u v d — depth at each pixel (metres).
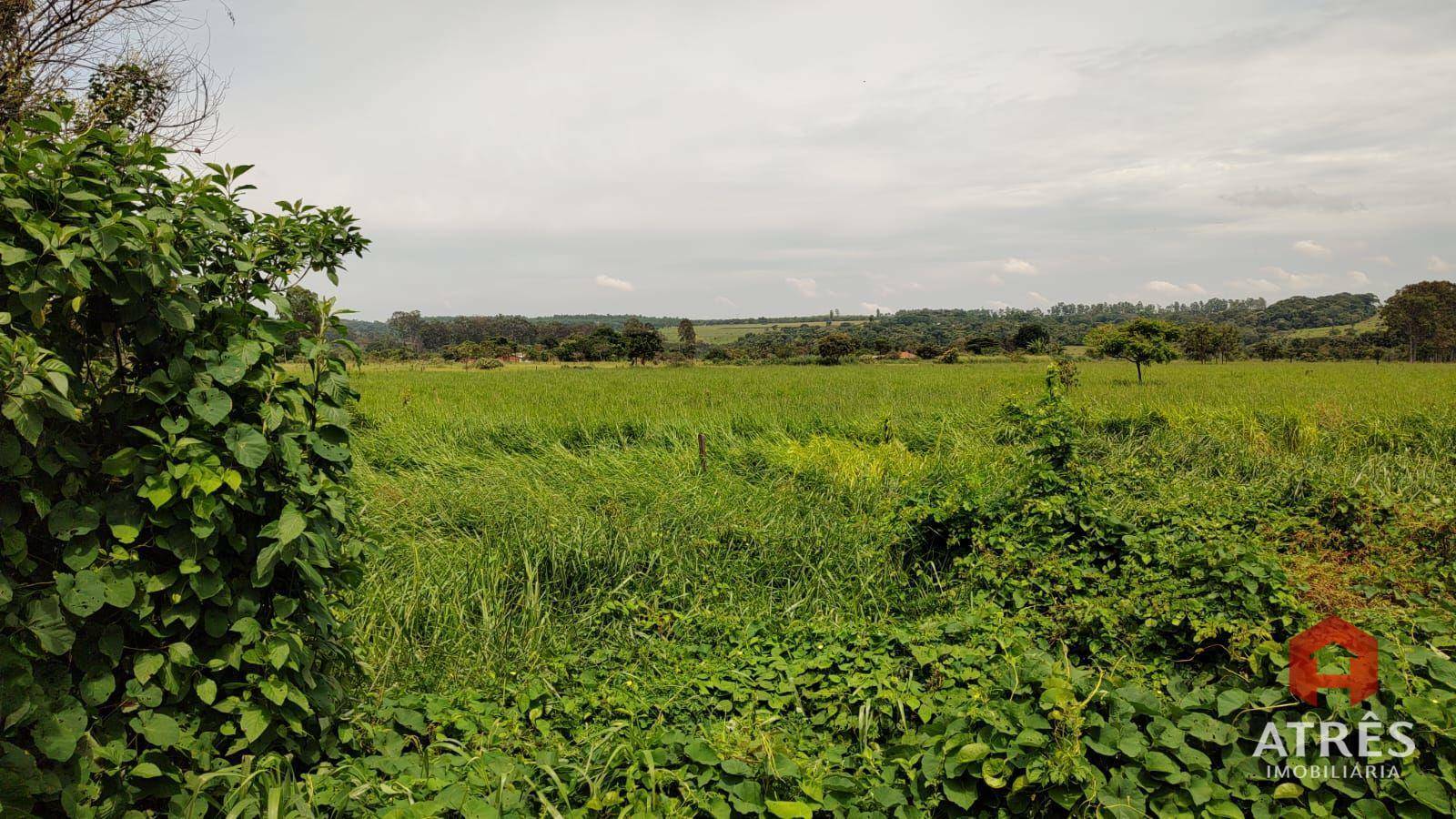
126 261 2.93
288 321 3.47
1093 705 3.49
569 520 7.68
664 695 4.80
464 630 5.48
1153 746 3.26
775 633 5.67
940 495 7.53
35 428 2.60
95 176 3.06
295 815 2.93
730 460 11.24
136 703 2.98
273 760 3.20
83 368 3.11
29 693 2.62
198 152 7.58
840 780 3.49
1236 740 3.33
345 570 3.78
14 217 2.70
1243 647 4.33
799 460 10.59
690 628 5.87
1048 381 7.49
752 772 3.43
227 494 3.10
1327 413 14.20
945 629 5.07
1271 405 17.62
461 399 20.88
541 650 5.34
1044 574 5.97
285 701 3.36
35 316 2.72
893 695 4.23
